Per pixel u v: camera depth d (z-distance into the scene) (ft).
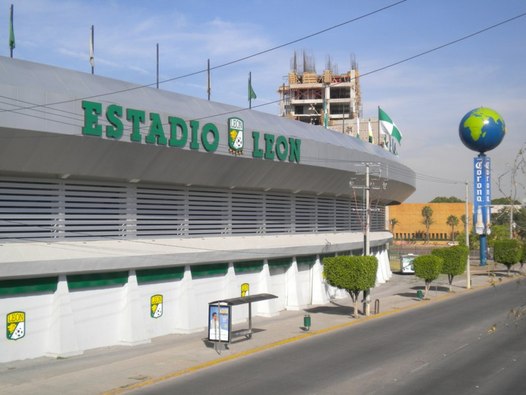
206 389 73.41
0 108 81.61
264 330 118.32
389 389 72.38
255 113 140.15
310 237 157.07
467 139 282.56
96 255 96.99
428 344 102.32
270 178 134.31
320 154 144.66
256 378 79.00
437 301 168.55
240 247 127.95
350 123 281.54
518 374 79.87
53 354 92.53
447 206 424.46
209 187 124.57
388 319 134.10
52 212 95.50
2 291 87.66
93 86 98.22
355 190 169.58
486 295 181.88
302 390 72.23
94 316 100.07
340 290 173.99
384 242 217.97
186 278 116.78
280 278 149.18
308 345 103.55
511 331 115.14
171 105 110.73
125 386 74.74
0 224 89.30
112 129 94.58
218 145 114.32
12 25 96.58
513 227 56.34
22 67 91.09
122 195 106.42
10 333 88.89
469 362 87.81
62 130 88.38
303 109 411.95
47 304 93.86
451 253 189.78
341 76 410.72
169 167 108.37
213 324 98.32
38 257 89.30
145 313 109.60
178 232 117.39
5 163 87.04
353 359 90.68
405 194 236.63
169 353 95.61
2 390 73.41
